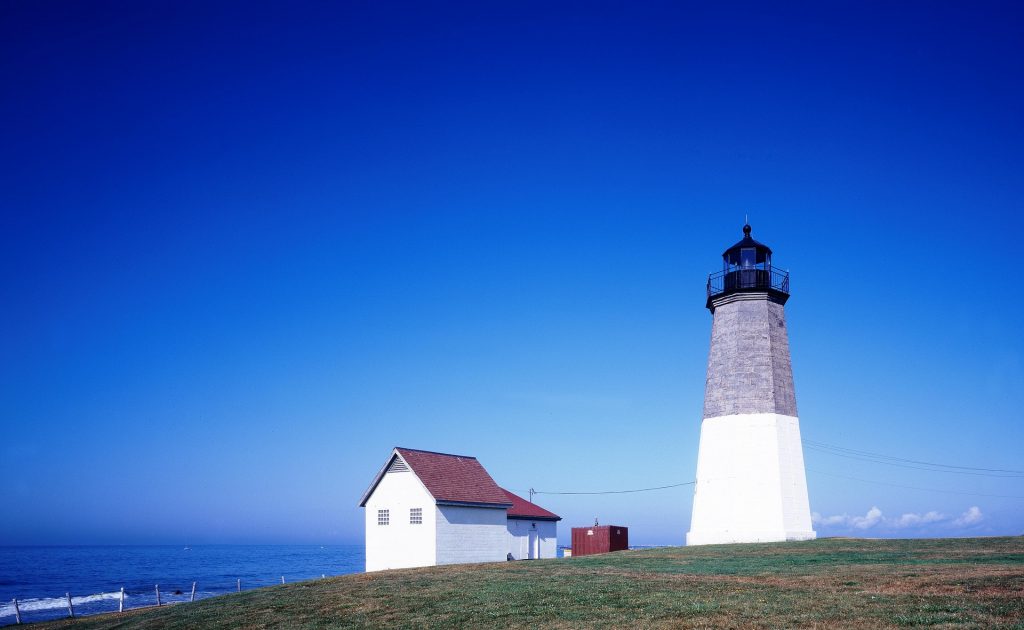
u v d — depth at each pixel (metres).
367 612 26.88
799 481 45.53
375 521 49.03
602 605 24.52
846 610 20.98
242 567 147.25
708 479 46.94
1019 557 31.69
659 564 34.81
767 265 49.16
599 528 55.72
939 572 26.70
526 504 59.88
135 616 34.97
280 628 25.78
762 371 46.62
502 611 24.91
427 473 48.31
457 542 48.22
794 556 35.19
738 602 23.17
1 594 85.00
